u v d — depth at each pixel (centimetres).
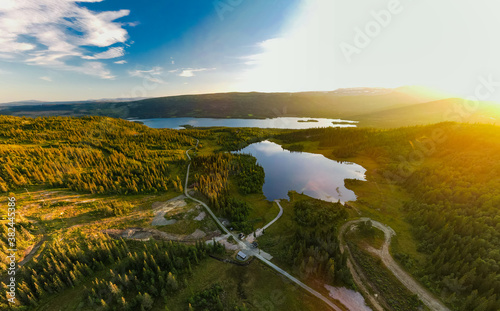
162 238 7712
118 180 11194
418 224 8175
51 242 6731
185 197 10606
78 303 5150
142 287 5544
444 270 5775
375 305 5288
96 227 7850
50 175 10450
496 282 4888
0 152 11750
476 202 7738
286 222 8950
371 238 7675
